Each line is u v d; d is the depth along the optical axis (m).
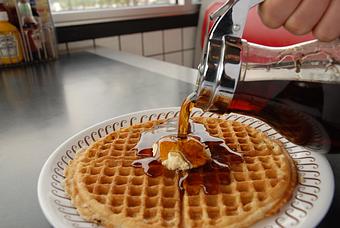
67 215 0.21
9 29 0.64
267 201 0.21
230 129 0.32
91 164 0.27
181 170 0.26
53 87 0.53
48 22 0.69
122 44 0.86
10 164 0.29
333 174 0.24
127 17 0.85
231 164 0.27
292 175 0.24
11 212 0.23
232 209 0.22
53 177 0.25
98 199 0.23
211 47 0.22
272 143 0.29
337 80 0.25
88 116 0.41
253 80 0.24
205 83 0.22
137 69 0.62
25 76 0.60
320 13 0.22
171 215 0.22
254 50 0.25
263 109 0.25
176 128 0.31
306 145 0.26
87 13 0.79
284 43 0.58
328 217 0.21
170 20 0.92
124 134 0.32
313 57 0.26
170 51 0.96
